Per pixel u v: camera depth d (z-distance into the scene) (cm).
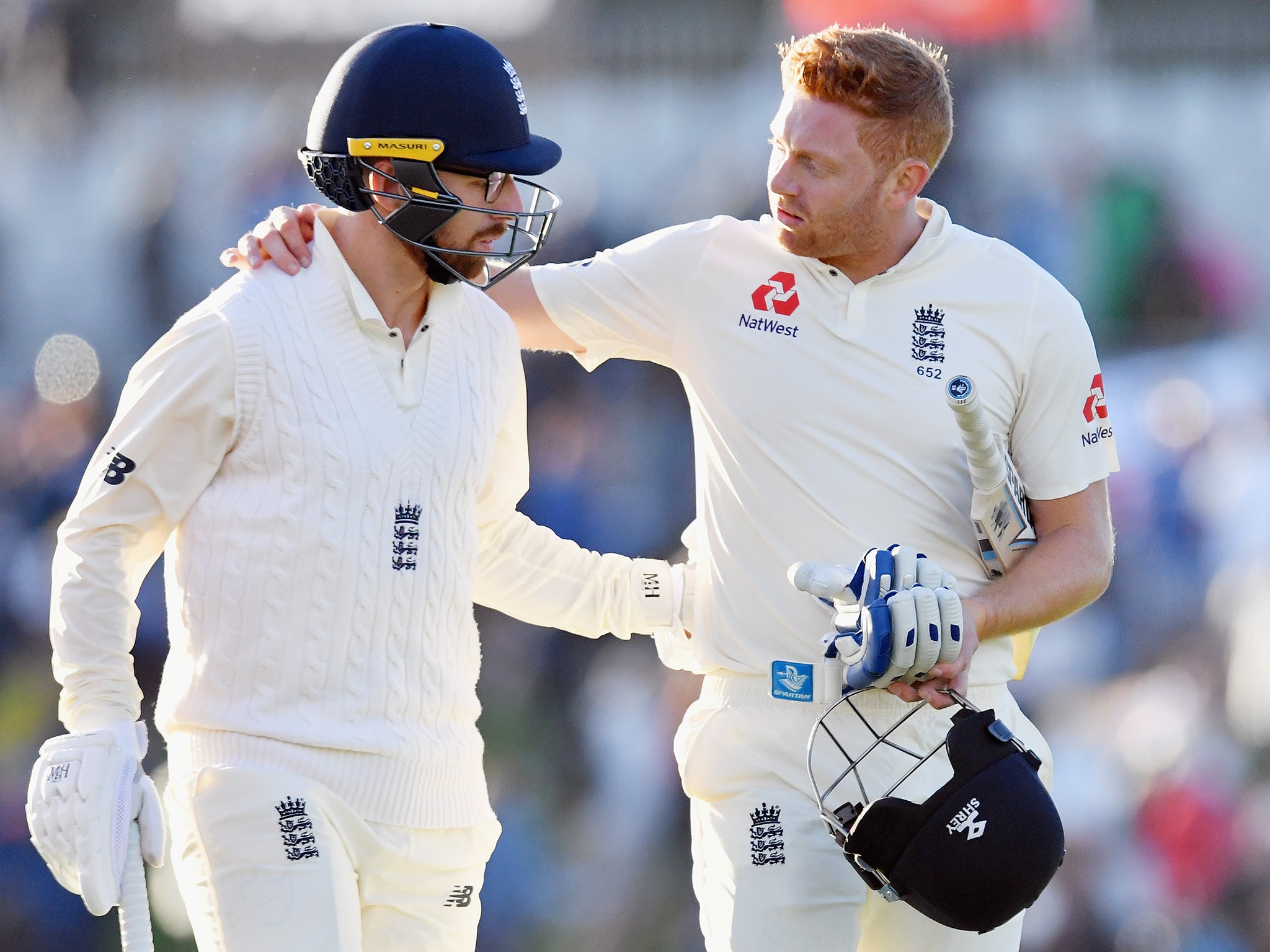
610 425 2655
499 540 985
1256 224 2934
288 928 816
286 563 827
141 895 813
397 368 864
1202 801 2178
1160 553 2538
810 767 877
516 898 2281
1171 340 2836
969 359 941
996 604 910
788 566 936
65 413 2948
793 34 3084
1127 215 2875
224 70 3175
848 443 934
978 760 850
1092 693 2397
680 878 2266
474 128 844
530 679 2427
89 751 812
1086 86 3012
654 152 3039
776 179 919
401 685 850
